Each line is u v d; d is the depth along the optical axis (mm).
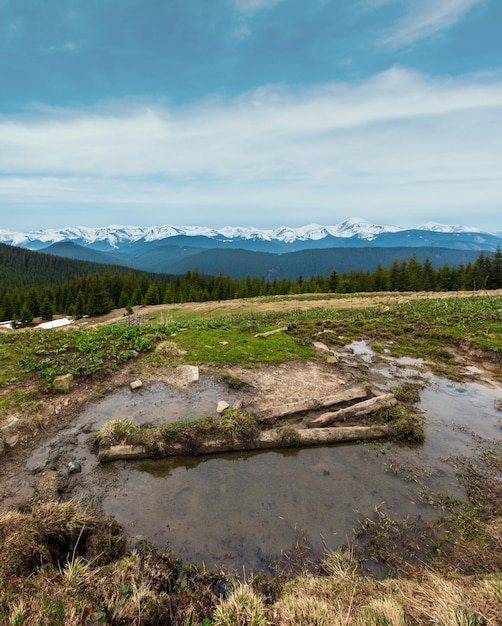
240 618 3947
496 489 6707
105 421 9344
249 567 5109
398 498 6562
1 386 10477
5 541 4793
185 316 43188
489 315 21000
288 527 5867
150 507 6301
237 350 15289
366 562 5188
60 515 5598
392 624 3615
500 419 9781
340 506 6367
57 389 10586
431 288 71625
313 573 4988
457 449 8250
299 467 7598
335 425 9312
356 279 80375
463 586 4285
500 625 3473
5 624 3529
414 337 18922
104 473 7250
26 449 7980
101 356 13758
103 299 73625
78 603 3975
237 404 10070
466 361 14938
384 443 8547
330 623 3758
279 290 83438
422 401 10938
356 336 19484
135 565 4797
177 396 10945
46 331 17062
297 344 16797
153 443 7828
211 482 7055
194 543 5520
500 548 5195
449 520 5965
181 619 4148
